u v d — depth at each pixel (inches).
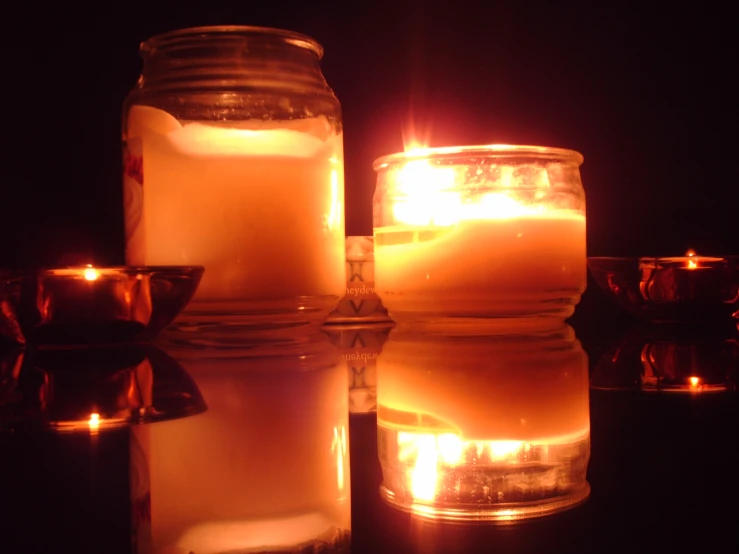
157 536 8.0
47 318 16.6
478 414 12.6
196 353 17.1
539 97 24.5
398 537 8.0
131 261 18.3
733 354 16.5
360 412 12.8
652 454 10.8
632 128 24.5
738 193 24.7
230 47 17.8
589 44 24.6
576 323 22.3
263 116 17.6
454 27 24.3
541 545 7.6
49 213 22.9
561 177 18.2
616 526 8.0
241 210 17.3
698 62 24.7
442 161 17.8
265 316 17.9
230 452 11.3
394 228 18.2
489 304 17.8
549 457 10.9
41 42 22.8
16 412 12.9
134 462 10.8
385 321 21.0
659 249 24.7
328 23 24.0
